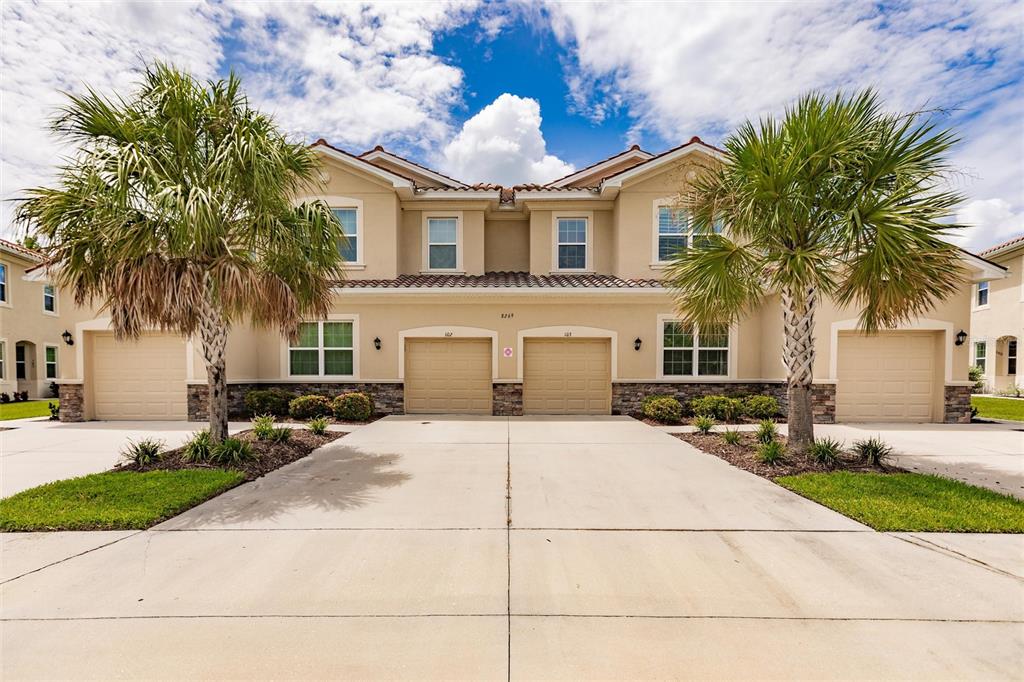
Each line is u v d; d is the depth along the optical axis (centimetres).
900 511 536
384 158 1612
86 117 689
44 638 310
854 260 723
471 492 625
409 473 720
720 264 809
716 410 1230
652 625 327
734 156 782
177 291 665
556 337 1373
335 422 1212
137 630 319
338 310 1377
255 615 337
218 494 613
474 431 1088
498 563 420
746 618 335
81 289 723
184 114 715
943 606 350
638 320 1373
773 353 1311
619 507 568
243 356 1316
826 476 678
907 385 1246
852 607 349
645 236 1476
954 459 819
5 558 426
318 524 511
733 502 586
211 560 423
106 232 644
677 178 1416
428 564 417
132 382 1296
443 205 1554
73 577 391
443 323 1370
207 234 650
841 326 1226
